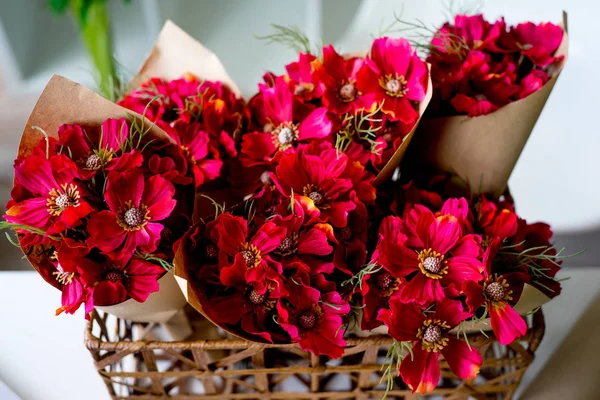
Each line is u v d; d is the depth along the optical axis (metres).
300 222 0.63
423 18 1.10
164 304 0.68
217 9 1.52
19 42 1.59
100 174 0.65
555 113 1.08
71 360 0.80
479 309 0.65
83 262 0.61
